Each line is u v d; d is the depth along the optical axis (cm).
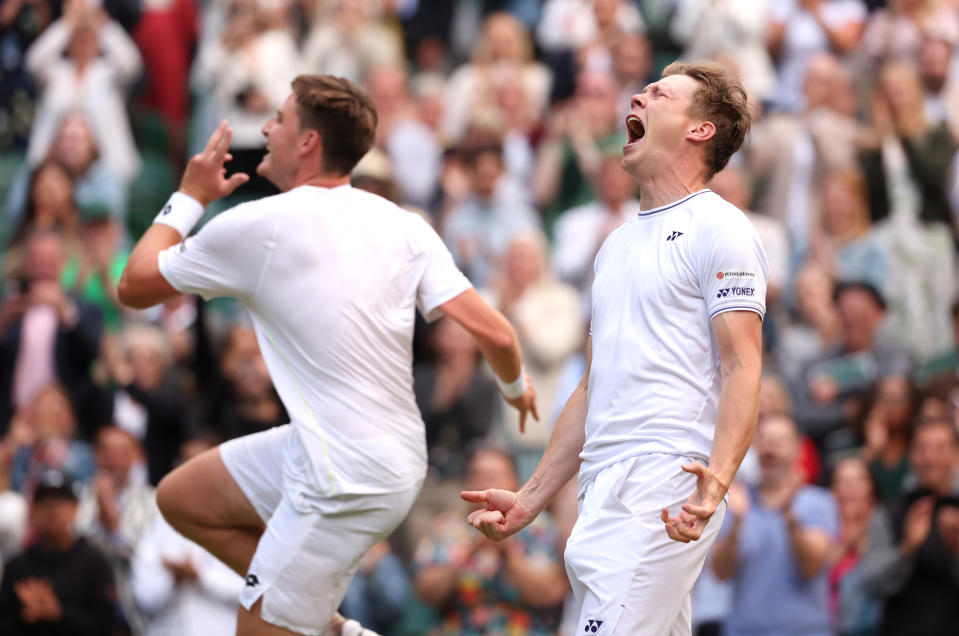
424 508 2361
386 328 1202
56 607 2020
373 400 1199
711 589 1980
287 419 2241
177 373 2442
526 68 3519
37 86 3531
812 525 2014
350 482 1187
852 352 2539
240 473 1253
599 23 3453
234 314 2777
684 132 1102
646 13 3475
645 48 3362
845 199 2928
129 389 2422
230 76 3447
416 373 2500
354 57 3606
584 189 3152
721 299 1040
